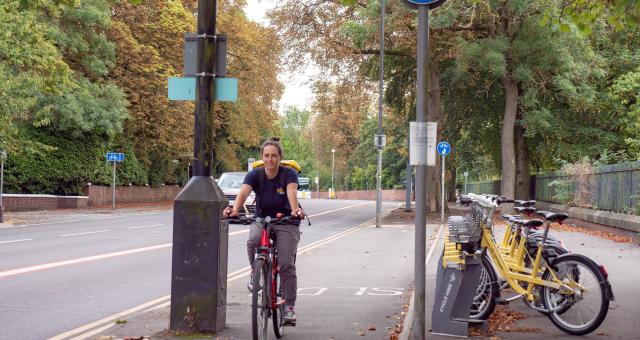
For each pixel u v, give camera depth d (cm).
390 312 873
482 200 755
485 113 3878
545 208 3481
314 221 3200
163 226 2538
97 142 4234
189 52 738
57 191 4091
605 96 3525
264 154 697
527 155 4059
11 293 1008
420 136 609
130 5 4344
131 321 798
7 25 2612
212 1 738
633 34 3556
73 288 1068
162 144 4838
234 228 2400
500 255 771
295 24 3509
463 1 3041
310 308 902
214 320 714
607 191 2431
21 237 2005
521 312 863
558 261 747
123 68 4403
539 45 3039
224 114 5425
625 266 1359
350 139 9956
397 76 3906
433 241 2016
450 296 733
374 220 3300
